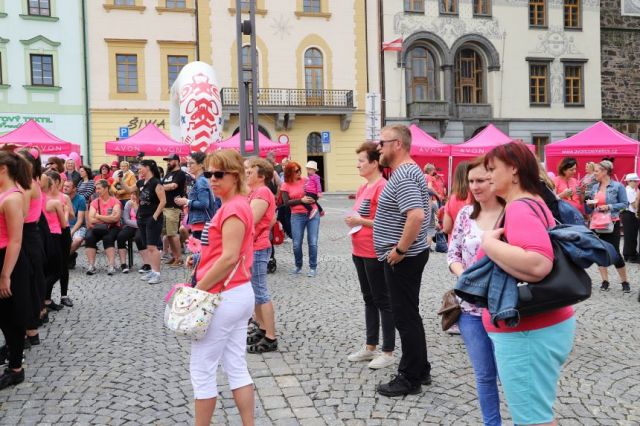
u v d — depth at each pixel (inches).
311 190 372.2
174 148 717.9
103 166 596.7
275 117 1222.9
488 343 122.6
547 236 94.1
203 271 133.6
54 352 212.8
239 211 129.5
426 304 287.1
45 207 272.2
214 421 152.2
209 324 126.7
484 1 1314.0
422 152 783.1
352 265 414.0
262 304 210.8
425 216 162.4
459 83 1317.7
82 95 1105.4
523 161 102.7
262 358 203.8
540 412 99.0
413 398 164.9
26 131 643.5
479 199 119.0
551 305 93.3
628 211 430.0
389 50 1253.7
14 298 178.2
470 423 148.1
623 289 324.2
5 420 153.6
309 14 1216.8
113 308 284.8
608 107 1395.2
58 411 159.2
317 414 155.3
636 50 1391.5
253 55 393.4
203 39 1160.8
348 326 246.2
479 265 100.8
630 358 202.2
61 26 1088.2
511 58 1320.1
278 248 503.5
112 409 160.2
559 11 1346.0
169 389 174.9
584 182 422.0
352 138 1262.3
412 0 1267.2
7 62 1058.1
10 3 1056.2
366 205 190.2
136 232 391.2
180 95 584.1
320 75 1238.9
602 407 159.2
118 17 1118.4
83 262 441.4
